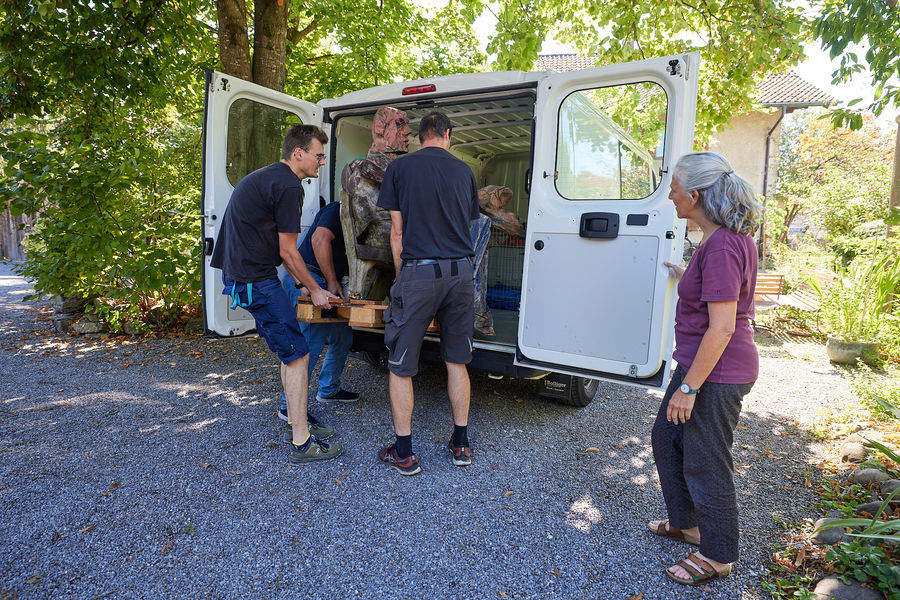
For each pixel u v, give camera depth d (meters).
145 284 5.25
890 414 3.74
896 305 5.99
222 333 3.70
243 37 5.78
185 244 5.74
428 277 2.76
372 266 3.46
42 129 6.54
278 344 2.90
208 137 3.52
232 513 2.49
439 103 3.66
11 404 3.82
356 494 2.71
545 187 3.19
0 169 5.59
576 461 3.20
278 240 2.89
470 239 2.95
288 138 2.93
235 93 3.62
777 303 7.86
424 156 2.84
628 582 2.11
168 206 6.00
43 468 2.85
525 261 3.26
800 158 21.20
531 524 2.50
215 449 3.17
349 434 3.46
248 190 2.77
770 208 12.11
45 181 4.81
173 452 3.11
